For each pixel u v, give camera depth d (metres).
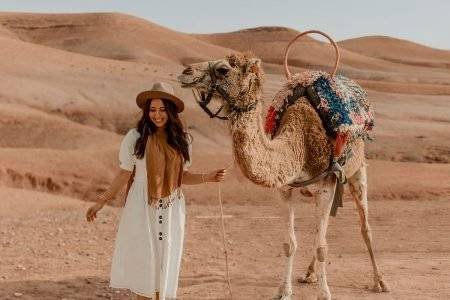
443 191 25.02
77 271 9.67
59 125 41.00
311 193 7.82
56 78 53.66
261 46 152.62
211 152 34.16
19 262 10.31
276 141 7.02
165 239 5.76
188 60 120.56
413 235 13.89
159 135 5.77
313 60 138.88
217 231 13.89
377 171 28.77
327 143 7.43
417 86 83.25
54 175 27.08
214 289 8.52
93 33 132.12
